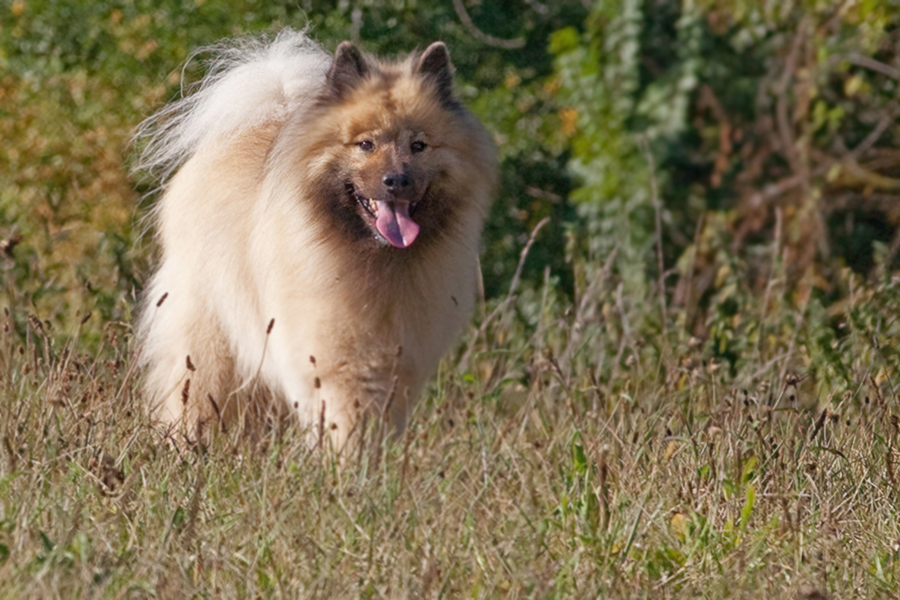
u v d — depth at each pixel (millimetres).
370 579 7059
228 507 8062
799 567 7766
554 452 9391
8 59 19234
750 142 20391
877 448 9750
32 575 6617
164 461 8695
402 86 10203
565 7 22922
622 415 9758
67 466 8352
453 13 21906
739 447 9305
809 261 17859
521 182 21953
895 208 19656
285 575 7141
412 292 10094
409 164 9867
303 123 10203
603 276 14680
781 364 12523
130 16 19266
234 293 10680
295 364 10062
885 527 8688
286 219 10086
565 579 7340
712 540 8211
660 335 13836
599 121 21141
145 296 11961
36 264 12641
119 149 17766
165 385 11148
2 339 10758
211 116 11156
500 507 8250
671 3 21391
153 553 7176
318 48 12250
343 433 9852
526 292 18219
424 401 11719
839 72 19328
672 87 20844
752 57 21125
